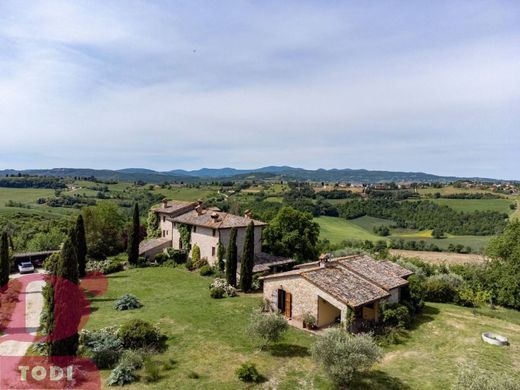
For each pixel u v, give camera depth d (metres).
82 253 47.00
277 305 31.98
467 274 46.72
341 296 27.58
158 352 24.81
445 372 22.92
